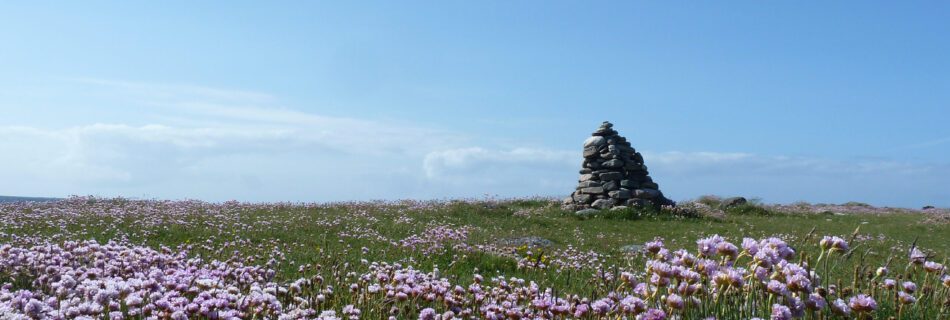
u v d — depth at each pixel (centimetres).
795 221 3117
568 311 565
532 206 3184
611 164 3002
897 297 597
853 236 554
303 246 1427
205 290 601
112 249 839
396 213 2509
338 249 1371
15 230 1541
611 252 1742
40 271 715
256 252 1278
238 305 556
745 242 526
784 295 484
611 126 3167
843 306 489
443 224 2239
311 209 2628
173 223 1767
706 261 519
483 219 2527
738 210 3409
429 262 1263
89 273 690
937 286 637
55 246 814
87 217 1898
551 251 1581
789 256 523
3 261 721
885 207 4728
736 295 528
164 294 579
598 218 2770
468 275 1158
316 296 640
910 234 2670
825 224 3006
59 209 2336
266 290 615
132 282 581
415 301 639
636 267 1258
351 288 685
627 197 2959
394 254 1335
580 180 3102
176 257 891
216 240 1521
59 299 571
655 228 2511
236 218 1992
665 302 521
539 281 1083
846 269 1023
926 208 4666
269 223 1881
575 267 1236
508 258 1315
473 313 648
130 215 1983
